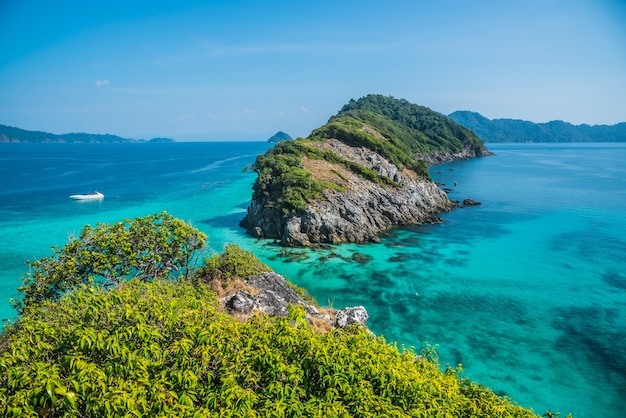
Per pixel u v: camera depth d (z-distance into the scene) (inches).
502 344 1432.1
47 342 492.1
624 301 1768.0
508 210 3649.1
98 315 527.2
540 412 1108.5
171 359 474.3
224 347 490.9
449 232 2930.6
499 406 533.6
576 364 1317.7
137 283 913.5
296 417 425.4
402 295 1839.3
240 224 3093.0
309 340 511.2
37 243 2559.1
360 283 1978.3
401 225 3142.2
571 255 2377.0
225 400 419.2
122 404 375.6
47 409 392.8
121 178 6235.2
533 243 2625.5
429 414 448.8
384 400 456.4
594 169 7076.8
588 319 1611.7
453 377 612.4
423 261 2298.2
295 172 3024.1
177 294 928.9
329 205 2795.3
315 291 1879.9
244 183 5570.9
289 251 2475.4
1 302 1690.5
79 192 4687.5
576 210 3585.1
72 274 1037.8
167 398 411.2
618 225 3038.9
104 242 1119.6
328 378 462.9
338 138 4330.7
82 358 436.8
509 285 1947.6
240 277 1182.3
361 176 3491.6
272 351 497.0
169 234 1211.2
